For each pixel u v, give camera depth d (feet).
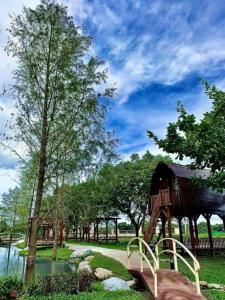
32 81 47.52
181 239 83.82
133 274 39.63
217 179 53.01
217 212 73.56
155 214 69.21
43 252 104.83
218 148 52.06
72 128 48.32
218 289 36.60
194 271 31.19
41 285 35.53
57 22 48.73
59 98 47.44
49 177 47.50
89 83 48.85
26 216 123.85
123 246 108.58
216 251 80.79
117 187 122.11
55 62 48.52
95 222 131.95
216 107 55.06
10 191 171.73
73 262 76.59
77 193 56.59
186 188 68.18
